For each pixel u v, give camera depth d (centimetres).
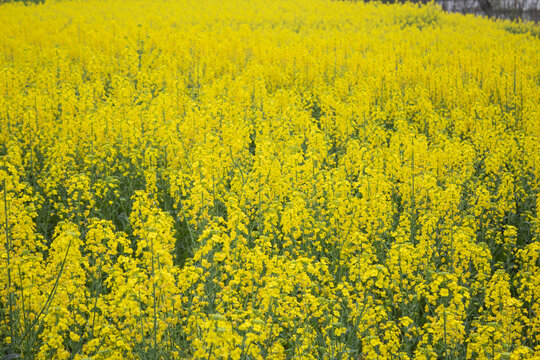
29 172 830
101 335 463
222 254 506
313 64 1641
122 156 927
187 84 1555
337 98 1402
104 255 552
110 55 1838
